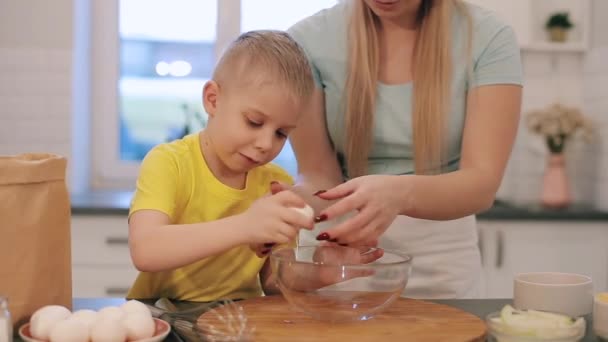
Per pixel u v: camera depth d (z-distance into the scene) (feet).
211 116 4.06
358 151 4.76
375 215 3.53
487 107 4.40
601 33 9.43
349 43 4.66
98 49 10.46
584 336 3.23
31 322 2.90
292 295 3.15
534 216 8.43
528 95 10.08
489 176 4.17
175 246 3.46
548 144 9.18
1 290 3.04
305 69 3.92
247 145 3.84
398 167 4.84
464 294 4.91
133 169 10.63
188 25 10.54
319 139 4.86
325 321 3.19
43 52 9.61
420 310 3.42
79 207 8.33
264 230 3.34
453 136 4.64
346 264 3.24
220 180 4.22
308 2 10.54
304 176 4.81
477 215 8.36
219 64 4.03
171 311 3.49
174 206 3.97
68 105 9.66
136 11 10.47
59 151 9.70
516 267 8.48
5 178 3.03
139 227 3.67
